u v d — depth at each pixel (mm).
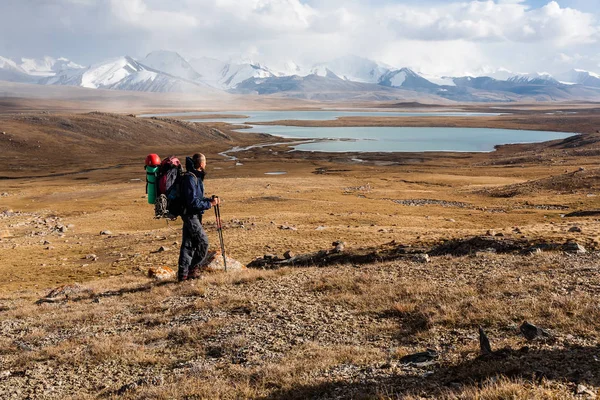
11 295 24562
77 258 45188
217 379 8430
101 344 10891
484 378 6961
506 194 94125
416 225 58000
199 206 14617
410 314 11391
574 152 183750
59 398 8398
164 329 12016
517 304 10766
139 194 109125
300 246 40125
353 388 7527
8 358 11031
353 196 97312
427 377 7539
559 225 30484
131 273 34562
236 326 11688
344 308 12477
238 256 36875
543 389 6098
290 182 123938
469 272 15148
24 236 62156
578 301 10352
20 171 197750
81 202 100188
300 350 9633
